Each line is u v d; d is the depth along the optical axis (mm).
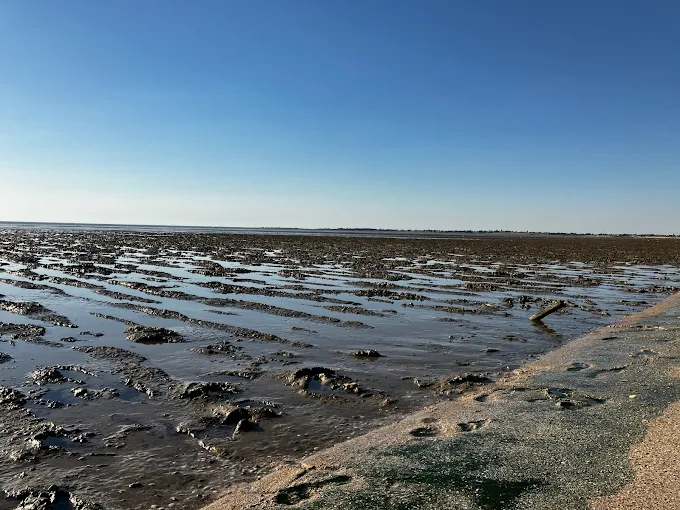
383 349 11609
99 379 9070
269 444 6504
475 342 12438
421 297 19406
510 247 67562
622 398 7605
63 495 5293
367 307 17156
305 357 10820
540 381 8852
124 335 12398
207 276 25438
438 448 5980
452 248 61344
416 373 9781
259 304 17234
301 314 15648
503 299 19250
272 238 88562
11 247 47000
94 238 70938
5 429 6887
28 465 5918
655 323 14250
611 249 66562
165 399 8141
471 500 4664
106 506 5070
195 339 12188
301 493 5047
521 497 4672
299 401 8141
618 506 4379
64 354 10602
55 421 7188
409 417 7395
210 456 6180
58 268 27578
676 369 9148
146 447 6418
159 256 38719
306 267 31594
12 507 5074
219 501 5059
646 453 5434
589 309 17609
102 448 6379
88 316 14664
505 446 5922
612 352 10930
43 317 14297
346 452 6051
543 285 24312
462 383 9055
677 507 4285
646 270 34781
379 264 34625
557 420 6742
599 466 5215
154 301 17422
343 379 9156
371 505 4664
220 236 93812
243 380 9195
